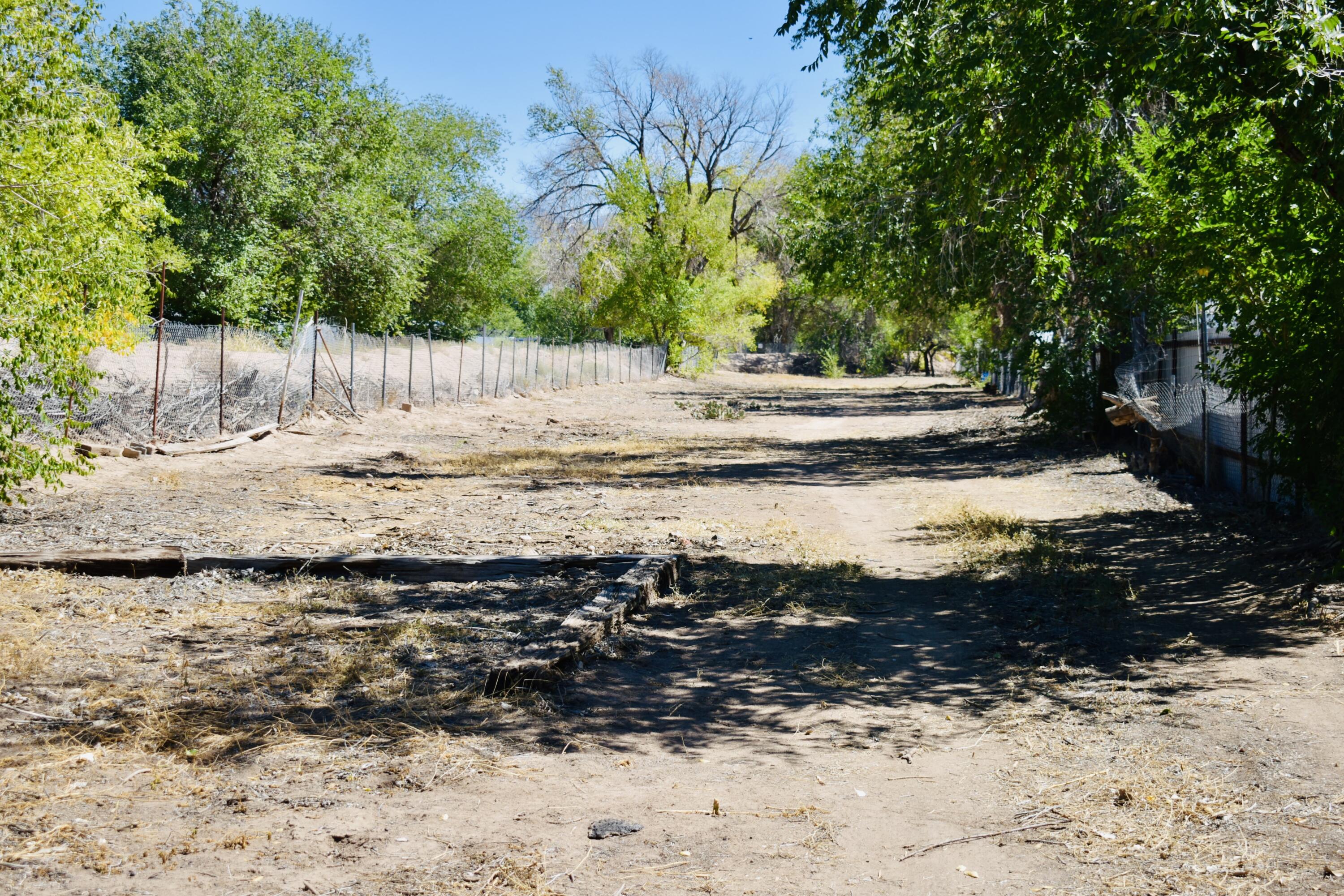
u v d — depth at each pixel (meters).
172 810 3.95
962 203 11.91
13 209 10.73
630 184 53.97
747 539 10.98
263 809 4.00
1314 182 7.40
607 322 58.16
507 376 35.41
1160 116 14.04
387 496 14.08
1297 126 6.75
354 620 7.29
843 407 37.59
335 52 38.41
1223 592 7.93
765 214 61.28
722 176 61.16
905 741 5.11
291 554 9.26
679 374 58.94
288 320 32.75
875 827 4.04
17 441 13.34
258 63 32.66
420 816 4.01
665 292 55.97
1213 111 7.92
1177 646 6.60
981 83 9.53
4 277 9.44
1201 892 3.41
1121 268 16.61
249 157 30.86
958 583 8.79
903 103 12.85
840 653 6.77
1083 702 5.61
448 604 7.88
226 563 8.74
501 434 24.12
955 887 3.50
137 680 5.64
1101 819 4.05
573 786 4.41
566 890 3.42
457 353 37.09
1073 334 19.34
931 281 22.84
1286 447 8.45
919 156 12.38
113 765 4.38
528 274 63.72
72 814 3.84
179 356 20.95
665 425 28.28
